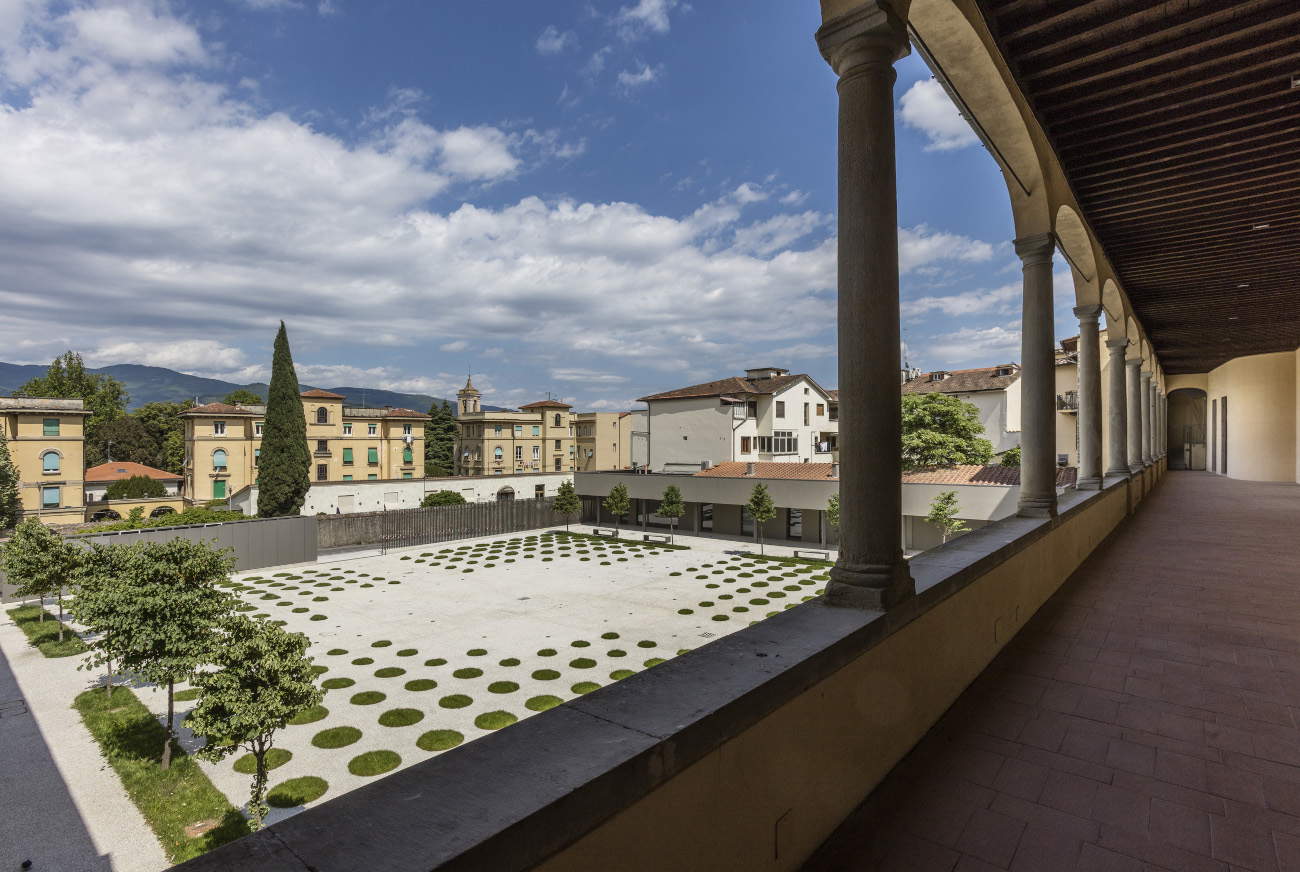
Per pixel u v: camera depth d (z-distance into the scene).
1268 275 10.61
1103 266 9.01
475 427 51.50
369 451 44.59
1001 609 4.60
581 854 1.38
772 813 2.10
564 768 1.45
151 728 10.09
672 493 28.47
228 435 40.16
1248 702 3.65
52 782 8.52
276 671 7.52
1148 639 4.74
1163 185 7.06
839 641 2.49
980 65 4.47
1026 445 6.17
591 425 54.16
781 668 2.17
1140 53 4.80
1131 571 6.99
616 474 32.34
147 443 51.88
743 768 1.95
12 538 15.55
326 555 25.16
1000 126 5.19
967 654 3.94
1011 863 2.31
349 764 8.77
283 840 1.17
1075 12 4.35
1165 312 13.52
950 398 31.97
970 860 2.33
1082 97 5.35
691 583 19.88
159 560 9.65
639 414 45.34
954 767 3.00
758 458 39.94
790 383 40.97
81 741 9.73
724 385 40.84
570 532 31.38
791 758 2.20
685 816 1.70
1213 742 3.20
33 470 33.00
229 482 40.12
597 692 1.96
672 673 2.12
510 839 1.21
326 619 16.05
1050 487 6.10
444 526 29.34
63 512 33.78
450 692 11.30
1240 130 5.84
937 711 3.49
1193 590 6.13
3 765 8.99
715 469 32.03
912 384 41.94
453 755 1.53
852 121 3.01
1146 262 9.93
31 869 6.76
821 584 19.52
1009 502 20.75
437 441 57.41
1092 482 8.91
